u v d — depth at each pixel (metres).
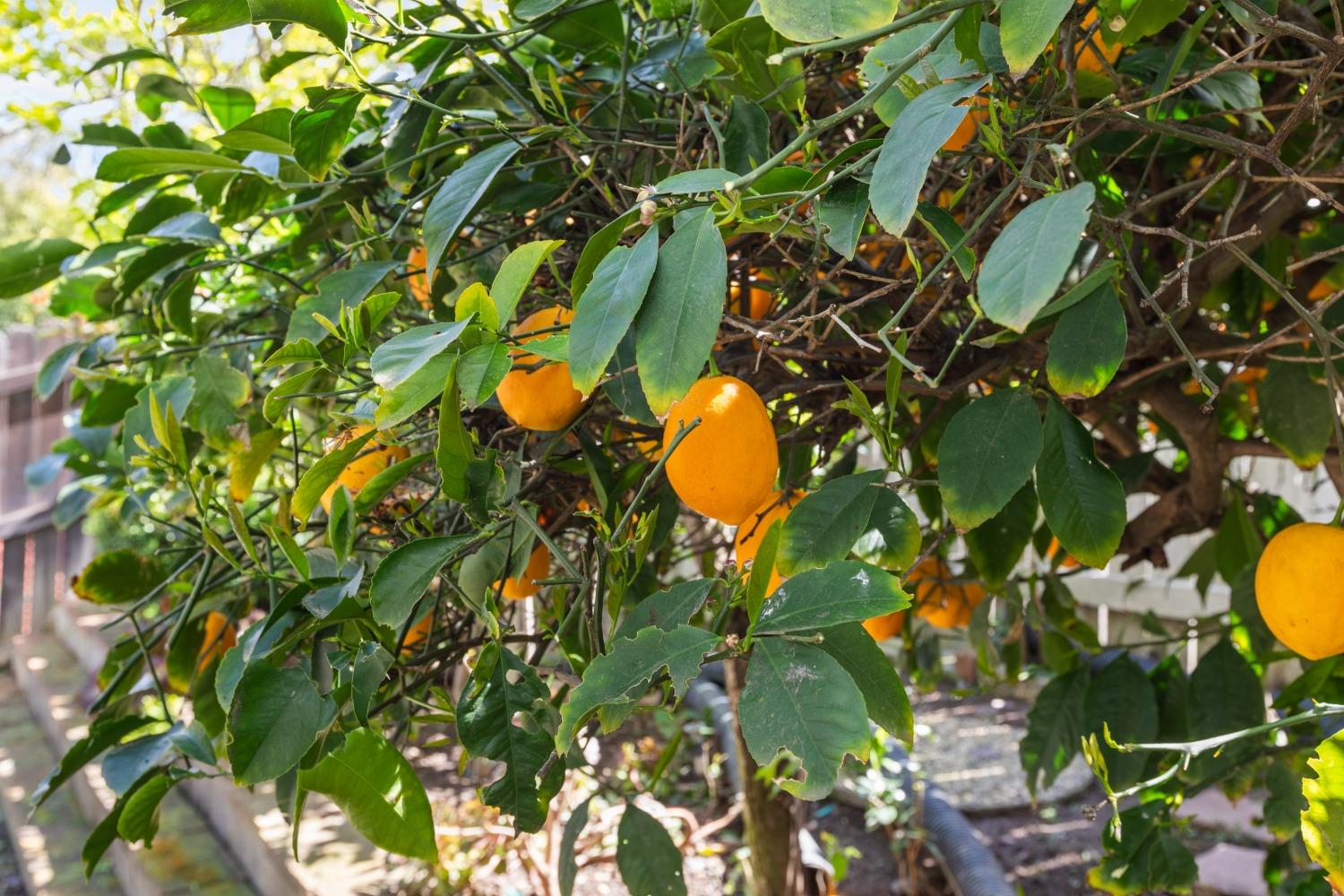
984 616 1.61
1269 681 4.10
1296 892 1.21
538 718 0.79
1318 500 3.76
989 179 1.17
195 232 1.22
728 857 3.45
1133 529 1.53
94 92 1.78
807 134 0.73
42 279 1.37
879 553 0.90
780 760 2.14
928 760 4.25
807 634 0.68
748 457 0.82
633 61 1.20
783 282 1.16
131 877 3.58
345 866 3.05
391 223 1.32
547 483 1.13
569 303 0.99
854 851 3.42
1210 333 1.24
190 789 4.06
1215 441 1.34
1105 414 1.56
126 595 1.35
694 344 0.68
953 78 0.73
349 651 0.88
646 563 1.13
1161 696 1.48
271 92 2.64
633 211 0.75
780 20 0.67
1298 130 1.21
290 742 0.81
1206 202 1.42
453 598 1.07
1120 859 1.33
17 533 6.53
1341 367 1.18
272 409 0.85
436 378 0.74
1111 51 1.03
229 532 1.37
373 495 0.87
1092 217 0.85
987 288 0.56
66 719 4.76
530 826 0.78
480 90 1.13
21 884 3.95
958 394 1.14
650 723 4.48
